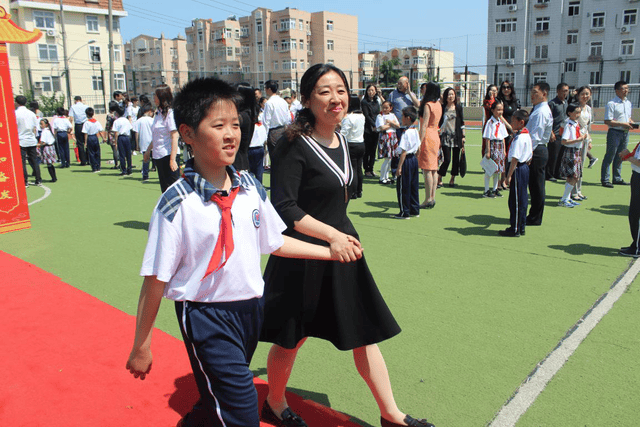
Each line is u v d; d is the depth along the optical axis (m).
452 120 9.45
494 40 42.16
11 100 6.61
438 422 2.65
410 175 7.08
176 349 3.40
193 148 1.90
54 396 2.86
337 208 2.40
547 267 5.07
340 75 2.33
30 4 35.25
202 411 2.08
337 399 2.91
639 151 5.14
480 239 6.12
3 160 6.57
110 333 3.63
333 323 2.37
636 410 2.73
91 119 12.34
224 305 1.94
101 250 5.84
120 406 2.77
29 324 3.76
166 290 1.94
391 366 3.23
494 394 2.90
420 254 5.55
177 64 79.69
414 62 72.81
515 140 5.98
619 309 4.04
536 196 6.63
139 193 9.59
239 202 1.96
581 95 8.09
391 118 9.98
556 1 39.53
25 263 5.12
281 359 2.49
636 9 36.94
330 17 68.56
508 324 3.80
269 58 69.25
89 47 39.00
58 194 9.51
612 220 7.02
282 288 2.36
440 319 3.91
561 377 3.07
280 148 2.35
